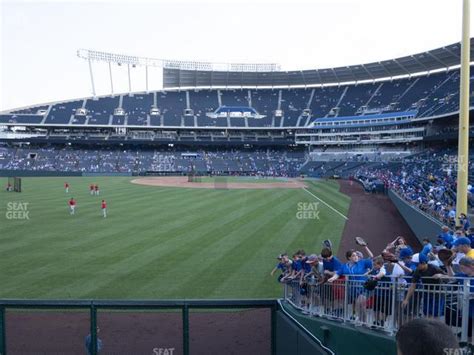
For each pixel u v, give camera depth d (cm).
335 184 6106
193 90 10469
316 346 504
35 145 9169
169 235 2344
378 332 746
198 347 952
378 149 8300
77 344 966
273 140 9362
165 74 10200
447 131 6912
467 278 618
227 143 9406
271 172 8794
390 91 8762
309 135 9144
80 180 6744
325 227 2628
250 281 1548
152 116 9406
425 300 690
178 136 9531
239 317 1157
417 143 7606
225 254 1941
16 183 4738
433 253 973
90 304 694
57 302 696
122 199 4044
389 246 1005
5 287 1465
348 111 8850
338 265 942
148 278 1577
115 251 1981
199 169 8894
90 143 9169
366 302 809
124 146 9588
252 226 2627
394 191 3794
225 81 10344
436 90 7656
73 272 1647
